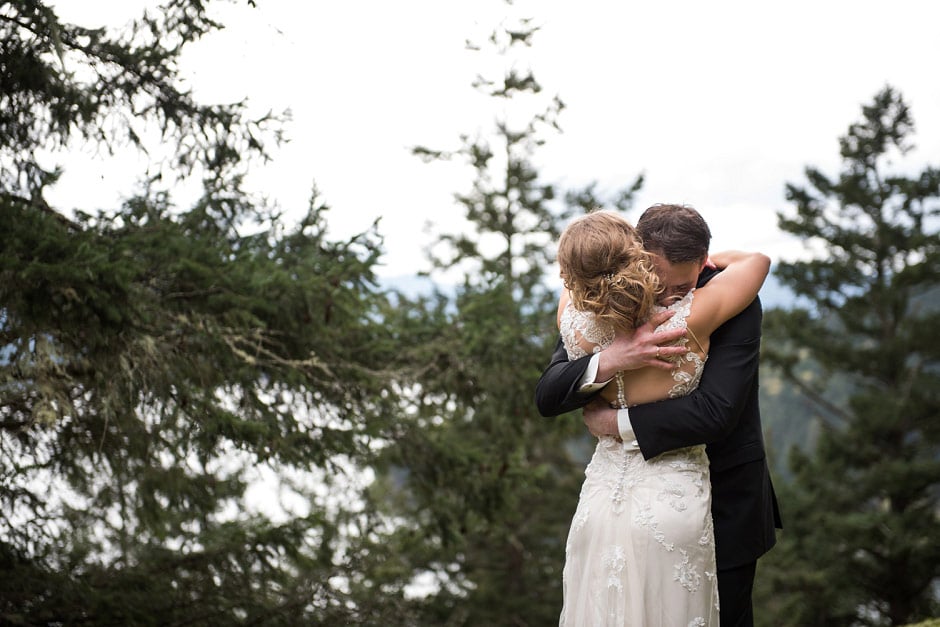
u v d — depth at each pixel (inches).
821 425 721.6
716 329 117.1
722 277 117.0
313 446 261.9
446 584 570.6
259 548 298.8
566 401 118.5
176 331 219.6
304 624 298.8
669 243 114.0
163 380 212.5
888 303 689.6
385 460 307.7
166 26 231.3
